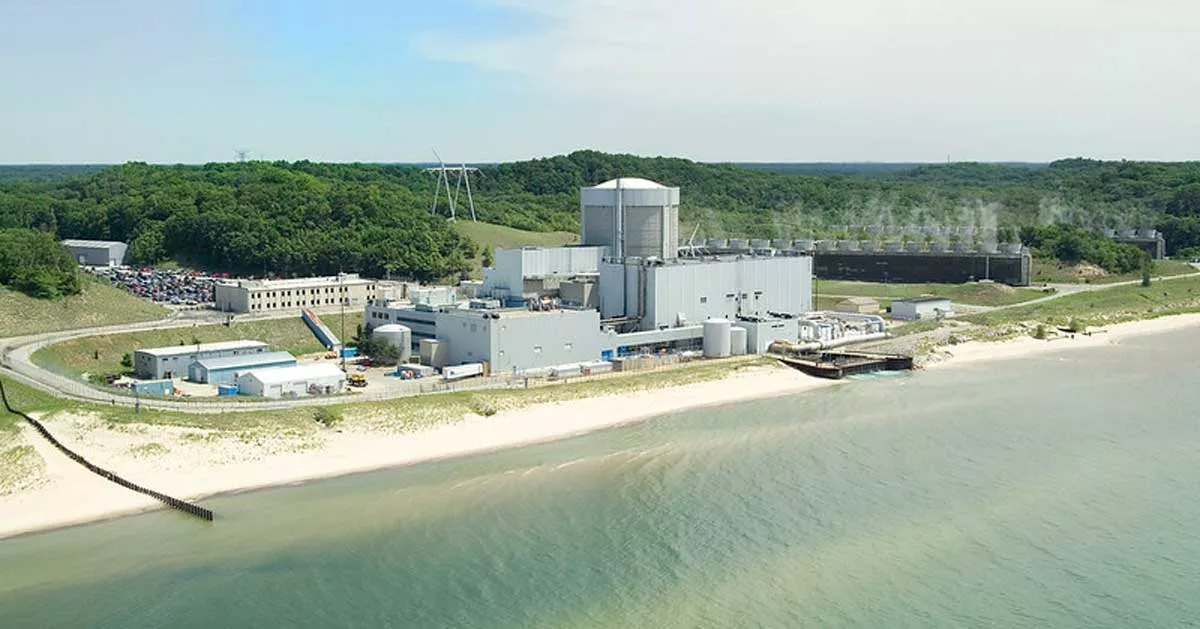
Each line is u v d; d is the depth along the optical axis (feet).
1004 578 291.99
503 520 333.21
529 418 457.68
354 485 365.61
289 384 470.80
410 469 385.29
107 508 337.93
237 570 294.05
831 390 537.65
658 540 317.22
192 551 306.96
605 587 284.41
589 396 495.00
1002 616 269.85
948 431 444.55
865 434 440.04
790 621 266.36
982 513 341.62
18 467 355.15
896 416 473.26
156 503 343.67
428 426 431.43
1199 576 293.84
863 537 320.29
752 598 278.67
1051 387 540.11
